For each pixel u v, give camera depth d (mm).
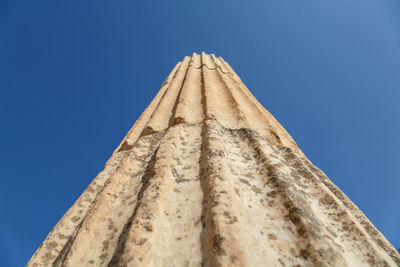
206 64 16109
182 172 4285
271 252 2676
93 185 5035
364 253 2871
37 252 3607
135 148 5742
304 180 4379
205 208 3219
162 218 3166
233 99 8617
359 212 4035
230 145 5344
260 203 3496
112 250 3029
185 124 6387
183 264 2584
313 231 2818
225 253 2354
